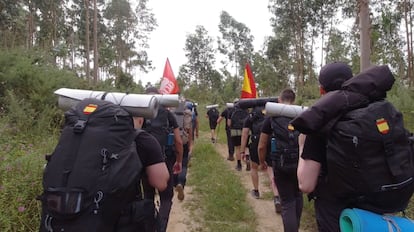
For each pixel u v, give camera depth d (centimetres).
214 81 5919
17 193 369
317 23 3609
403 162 189
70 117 204
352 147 186
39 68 912
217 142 1366
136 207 198
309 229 484
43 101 802
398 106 1241
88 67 2808
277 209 545
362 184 187
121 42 4453
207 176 766
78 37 3766
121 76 2053
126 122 204
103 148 190
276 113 309
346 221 195
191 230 473
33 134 664
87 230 179
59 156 192
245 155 834
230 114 937
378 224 186
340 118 198
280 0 3669
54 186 185
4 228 325
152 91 407
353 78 211
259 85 3997
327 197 211
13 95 738
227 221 511
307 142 215
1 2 1716
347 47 2508
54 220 184
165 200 396
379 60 1938
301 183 214
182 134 538
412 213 434
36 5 3155
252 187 705
